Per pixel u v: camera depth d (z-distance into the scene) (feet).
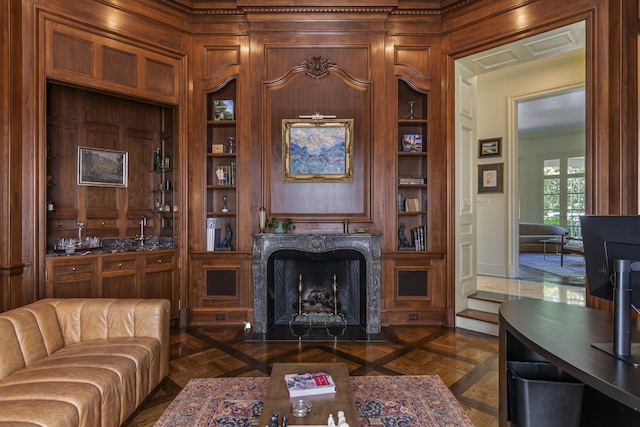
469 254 14.43
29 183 10.72
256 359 10.52
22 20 10.70
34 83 10.81
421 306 13.82
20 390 5.82
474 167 14.80
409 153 13.91
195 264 13.82
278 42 13.93
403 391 8.52
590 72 10.55
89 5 11.78
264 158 13.88
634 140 9.54
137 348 7.79
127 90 12.49
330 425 4.91
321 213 13.99
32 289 10.64
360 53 14.01
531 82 19.27
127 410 6.95
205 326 13.60
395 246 13.84
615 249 4.83
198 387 8.74
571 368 4.37
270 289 13.53
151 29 13.00
